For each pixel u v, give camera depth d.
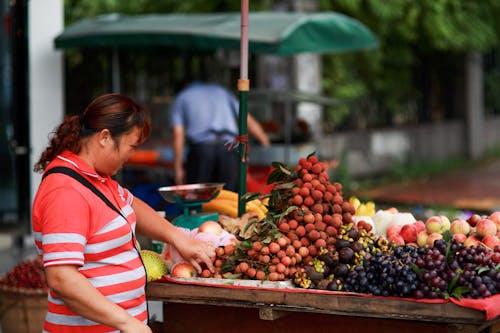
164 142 9.73
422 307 2.96
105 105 2.78
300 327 3.46
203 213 4.14
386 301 3.01
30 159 7.92
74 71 11.60
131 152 2.85
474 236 3.62
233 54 11.20
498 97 21.12
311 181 3.46
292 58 11.47
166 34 7.86
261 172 8.16
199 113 7.23
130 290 2.87
